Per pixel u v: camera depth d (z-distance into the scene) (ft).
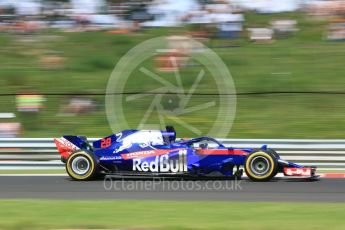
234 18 260.42
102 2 273.13
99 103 215.51
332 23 271.49
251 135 191.72
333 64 240.73
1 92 222.28
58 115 206.80
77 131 196.54
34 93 221.05
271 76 230.27
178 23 265.95
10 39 266.98
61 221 79.15
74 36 269.64
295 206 92.12
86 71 240.53
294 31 268.62
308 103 212.02
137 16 271.28
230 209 89.04
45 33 271.90
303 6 285.64
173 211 87.35
